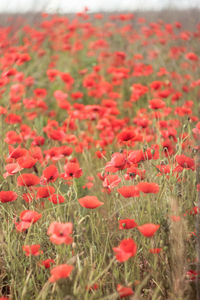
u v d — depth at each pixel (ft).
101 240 13.03
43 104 17.80
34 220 12.26
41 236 12.84
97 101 23.57
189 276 12.24
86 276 12.21
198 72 24.89
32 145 15.02
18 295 12.37
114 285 12.39
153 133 15.33
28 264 12.67
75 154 16.02
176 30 30.83
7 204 13.30
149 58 26.73
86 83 19.81
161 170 13.10
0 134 15.23
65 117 20.62
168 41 29.99
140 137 13.91
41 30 32.22
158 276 12.51
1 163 14.34
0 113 15.46
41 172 14.70
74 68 26.71
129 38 29.63
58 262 12.05
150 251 12.28
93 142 16.19
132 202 12.99
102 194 13.85
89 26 30.78
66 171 13.10
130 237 12.81
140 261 12.91
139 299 11.82
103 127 15.97
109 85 20.20
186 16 30.30
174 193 12.71
